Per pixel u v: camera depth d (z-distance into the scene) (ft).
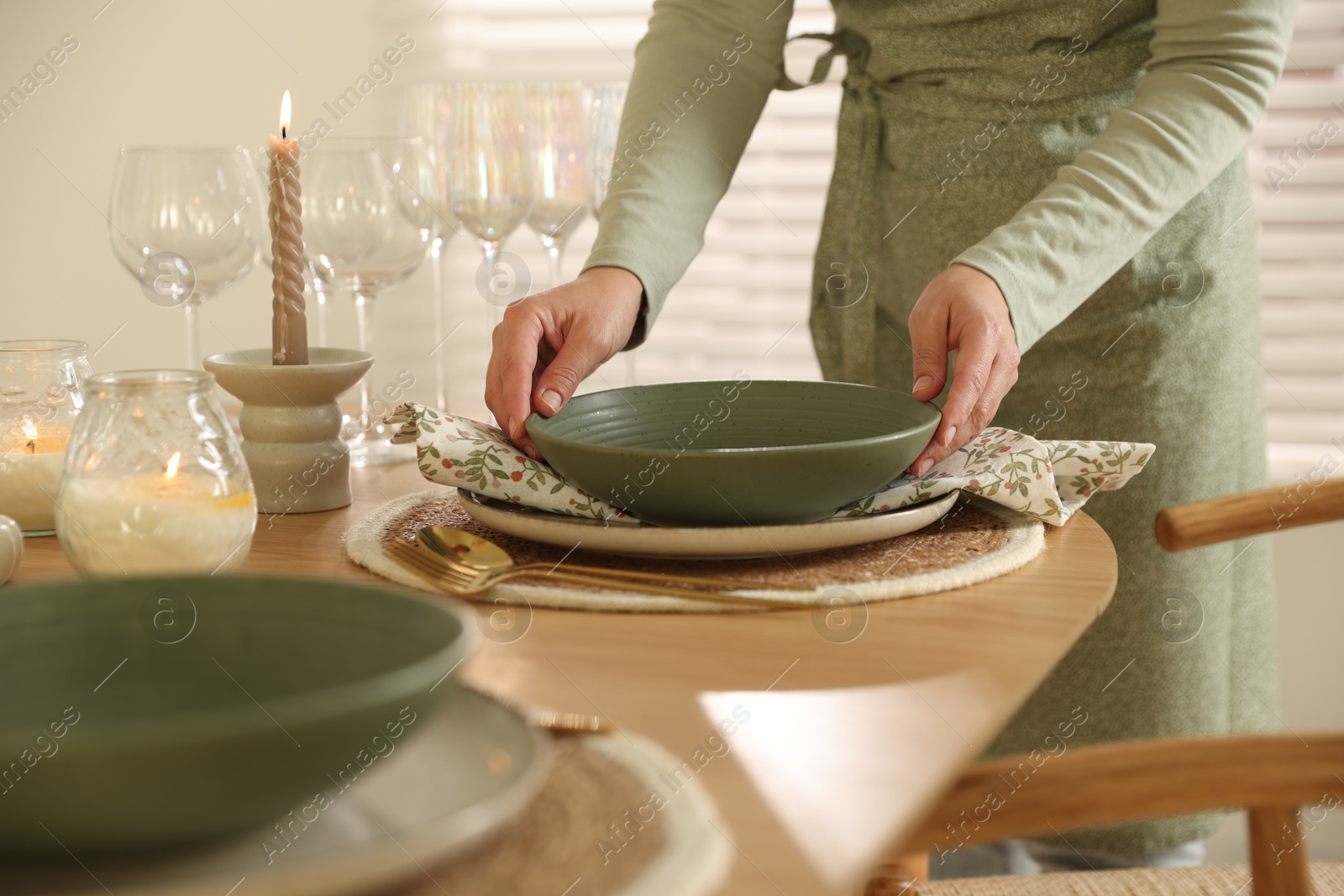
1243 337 3.85
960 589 2.18
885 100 3.81
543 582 2.17
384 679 1.11
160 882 1.07
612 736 1.44
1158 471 3.79
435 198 4.25
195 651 1.37
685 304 6.34
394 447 3.54
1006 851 4.49
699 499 2.22
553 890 1.09
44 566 2.35
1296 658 5.69
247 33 6.47
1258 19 2.99
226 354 2.91
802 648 1.88
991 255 2.77
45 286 6.97
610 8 6.16
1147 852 4.16
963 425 2.66
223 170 3.44
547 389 2.66
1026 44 3.50
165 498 2.06
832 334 3.96
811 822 1.31
